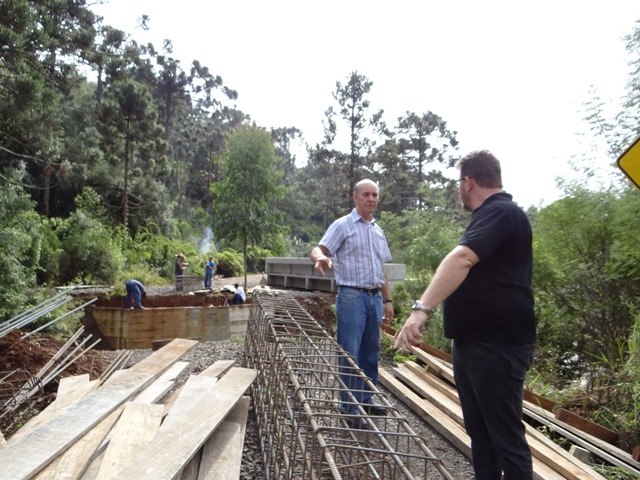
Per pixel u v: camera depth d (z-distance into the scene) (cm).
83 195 2941
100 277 2089
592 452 399
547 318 659
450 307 273
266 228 1938
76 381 482
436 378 594
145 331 1277
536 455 388
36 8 1529
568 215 607
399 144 4106
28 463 260
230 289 1800
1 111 1244
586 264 604
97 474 267
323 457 242
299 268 1670
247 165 1891
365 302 463
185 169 5738
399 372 641
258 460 388
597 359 602
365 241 469
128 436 306
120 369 606
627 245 541
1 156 1454
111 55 2661
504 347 259
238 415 396
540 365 640
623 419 436
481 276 261
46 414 381
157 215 3425
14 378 573
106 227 2741
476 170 277
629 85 578
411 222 1359
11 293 943
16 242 1028
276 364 383
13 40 1170
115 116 2986
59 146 1798
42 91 1307
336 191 3597
